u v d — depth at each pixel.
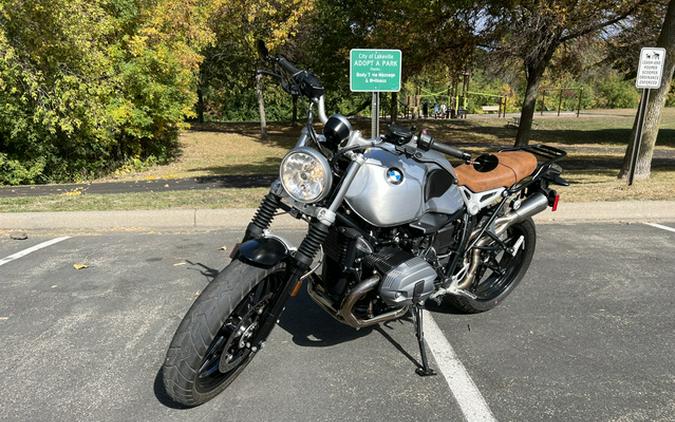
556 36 14.01
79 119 14.09
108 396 3.09
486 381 3.23
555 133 29.45
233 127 32.88
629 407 2.96
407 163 3.21
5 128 13.78
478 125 34.00
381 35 17.03
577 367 3.39
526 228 4.36
